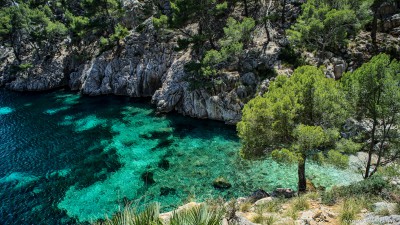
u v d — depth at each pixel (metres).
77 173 36.53
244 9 64.56
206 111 51.03
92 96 69.12
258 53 51.78
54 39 88.25
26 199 31.75
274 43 53.28
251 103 25.20
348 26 49.50
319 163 23.06
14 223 28.08
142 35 68.56
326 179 30.70
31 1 98.69
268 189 30.36
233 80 49.50
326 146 24.98
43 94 74.25
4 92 78.19
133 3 78.00
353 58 46.75
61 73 80.44
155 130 47.97
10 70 85.44
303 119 24.12
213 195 29.94
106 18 79.00
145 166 37.06
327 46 49.03
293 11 58.09
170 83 56.56
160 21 58.28
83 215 28.52
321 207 16.25
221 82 49.06
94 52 77.81
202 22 63.66
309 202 17.58
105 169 37.06
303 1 58.66
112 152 41.47
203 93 50.91
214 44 59.19
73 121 54.12
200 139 43.69
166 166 36.62
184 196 30.11
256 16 62.03
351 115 24.08
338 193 18.06
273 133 24.03
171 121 51.16
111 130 49.03
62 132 49.47
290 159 21.64
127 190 32.03
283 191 24.17
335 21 42.97
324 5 48.91
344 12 41.91
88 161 39.41
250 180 32.22
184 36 63.94
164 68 62.84
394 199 16.48
